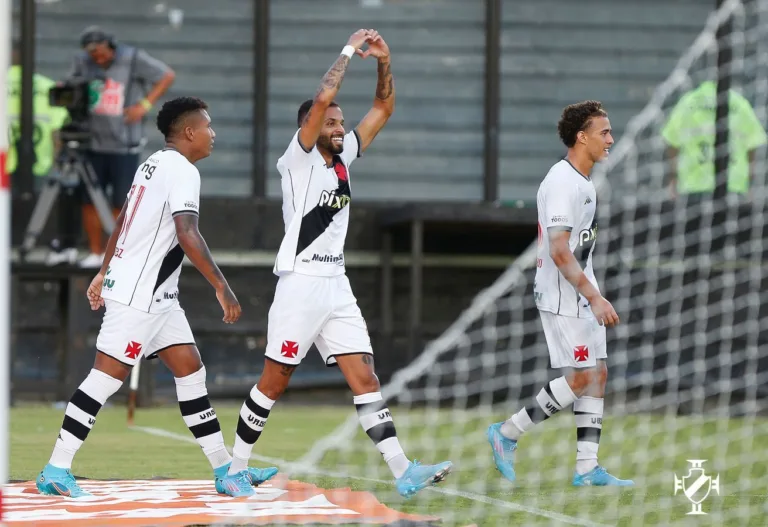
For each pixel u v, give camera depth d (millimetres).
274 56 46344
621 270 43031
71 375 39969
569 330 21594
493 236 45375
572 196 21359
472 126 47125
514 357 43812
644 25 47281
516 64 47094
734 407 42312
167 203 18812
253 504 17938
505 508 18594
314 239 18656
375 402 18703
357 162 46656
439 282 45219
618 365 42688
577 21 47250
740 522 17703
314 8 46531
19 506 17562
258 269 44531
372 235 45219
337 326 18844
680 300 43094
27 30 44500
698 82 45469
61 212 41375
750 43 45000
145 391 39844
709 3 47281
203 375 19500
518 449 28188
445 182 46938
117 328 18859
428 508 18453
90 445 28391
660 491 21125
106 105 40562
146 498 18625
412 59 47000
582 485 21797
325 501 18297
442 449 28484
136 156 40969
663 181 44125
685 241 43344
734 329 43031
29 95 44438
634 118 47094
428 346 43938
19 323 42188
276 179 46188
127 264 18938
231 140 46000
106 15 45438
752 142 43750
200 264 18594
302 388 42750
